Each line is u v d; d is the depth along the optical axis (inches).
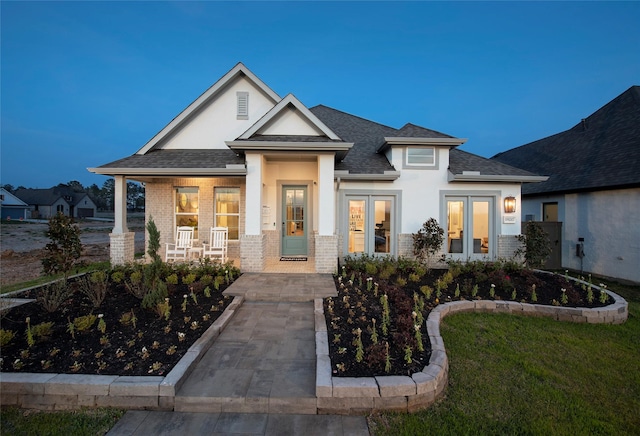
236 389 128.6
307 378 137.6
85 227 1380.4
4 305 196.9
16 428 111.7
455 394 134.7
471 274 319.9
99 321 178.4
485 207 378.6
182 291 244.1
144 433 109.6
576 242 414.6
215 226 407.5
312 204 404.2
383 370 135.0
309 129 341.1
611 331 210.8
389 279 293.7
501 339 191.6
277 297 239.5
